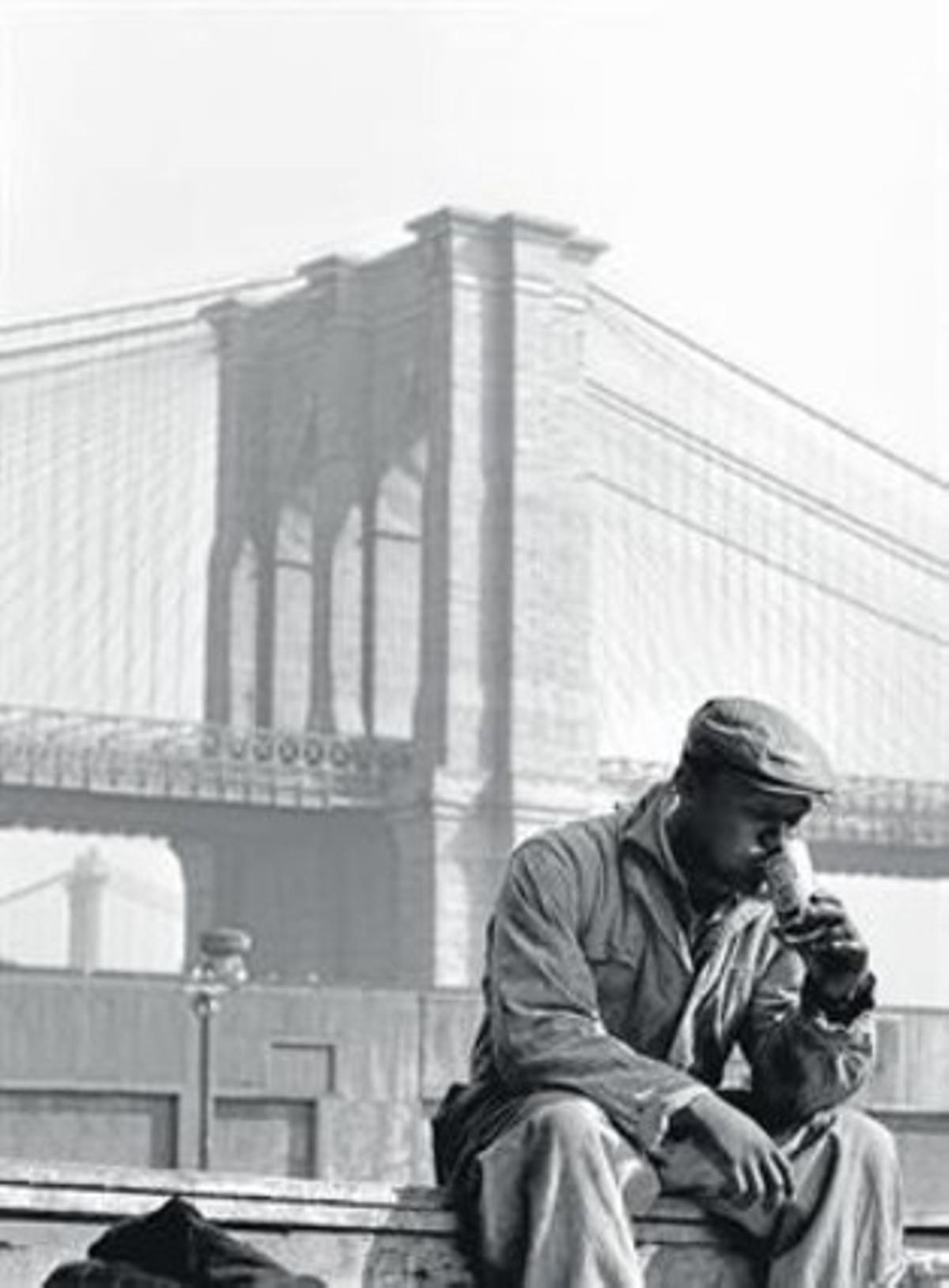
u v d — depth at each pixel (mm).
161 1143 29047
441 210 56844
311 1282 3252
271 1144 29797
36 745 48500
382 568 59688
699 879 3482
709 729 3428
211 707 58969
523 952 3463
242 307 60938
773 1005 3510
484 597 54531
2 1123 28500
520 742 53062
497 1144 3373
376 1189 3432
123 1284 3195
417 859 51344
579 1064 3391
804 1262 3443
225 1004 29969
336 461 59312
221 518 60188
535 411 56094
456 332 56188
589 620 55250
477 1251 3400
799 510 56469
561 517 55344
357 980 51000
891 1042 32531
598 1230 3307
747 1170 3350
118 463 57969
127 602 57281
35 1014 29312
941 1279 3637
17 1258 3328
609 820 3561
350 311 59719
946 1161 28969
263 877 51844
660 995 3482
